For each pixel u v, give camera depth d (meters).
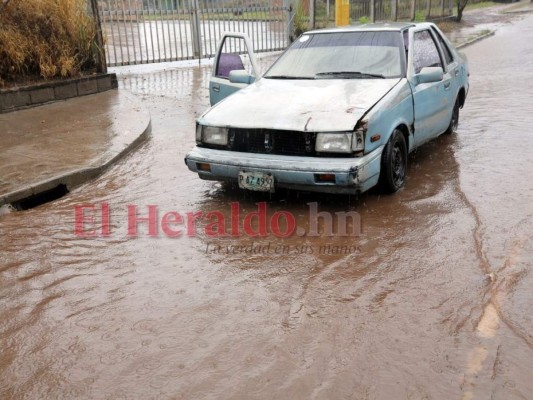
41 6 10.76
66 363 3.33
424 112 6.31
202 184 6.32
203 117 5.65
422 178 6.19
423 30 6.98
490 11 35.12
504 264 4.23
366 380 3.07
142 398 3.01
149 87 12.37
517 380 3.02
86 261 4.62
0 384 3.17
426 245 4.60
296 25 18.17
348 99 5.50
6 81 10.05
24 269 4.52
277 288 4.07
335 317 3.67
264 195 5.90
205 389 3.05
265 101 5.70
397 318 3.62
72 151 7.31
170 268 4.45
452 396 2.92
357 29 6.73
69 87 10.61
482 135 7.86
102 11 13.79
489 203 5.39
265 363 3.24
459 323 3.54
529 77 12.48
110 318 3.78
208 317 3.73
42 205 5.90
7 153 7.27
